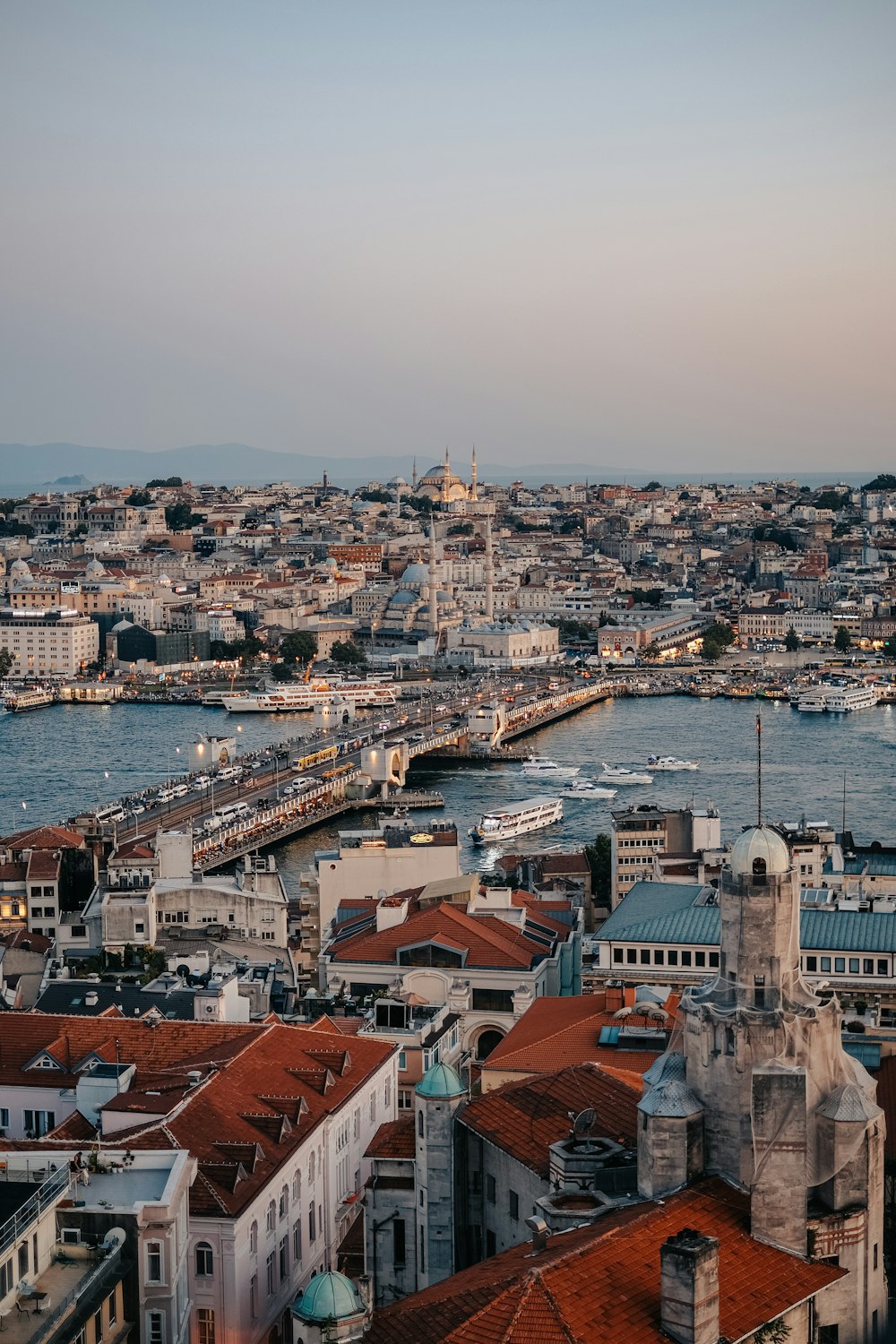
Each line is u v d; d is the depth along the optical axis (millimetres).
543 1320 99125
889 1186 138875
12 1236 109812
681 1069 118312
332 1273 108312
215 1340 142125
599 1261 104000
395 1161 143000
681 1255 99000
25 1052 178125
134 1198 128500
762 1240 112062
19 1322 107312
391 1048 187375
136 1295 121188
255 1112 159250
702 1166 116188
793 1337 108750
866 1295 115375
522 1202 129625
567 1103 137375
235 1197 143875
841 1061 118938
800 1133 112375
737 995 116938
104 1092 165250
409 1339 102250
